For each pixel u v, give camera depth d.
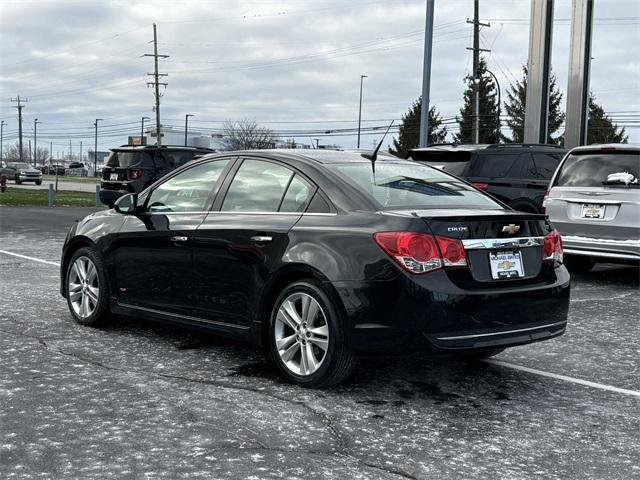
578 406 4.53
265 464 3.46
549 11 18.56
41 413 4.12
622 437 3.98
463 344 4.39
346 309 4.46
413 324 4.32
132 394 4.51
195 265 5.45
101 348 5.66
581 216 9.52
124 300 6.11
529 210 11.66
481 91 78.38
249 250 5.05
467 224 4.53
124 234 6.05
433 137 79.56
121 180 18.64
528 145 12.20
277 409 4.29
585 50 18.77
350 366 4.60
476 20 49.19
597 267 11.72
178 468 3.39
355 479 3.31
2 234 15.48
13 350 5.54
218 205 5.52
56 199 31.50
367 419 4.16
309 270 4.66
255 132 89.50
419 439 3.86
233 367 5.20
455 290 4.36
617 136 76.00
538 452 3.73
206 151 19.95
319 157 5.34
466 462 3.56
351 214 4.71
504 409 4.43
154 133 79.19
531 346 6.14
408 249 4.35
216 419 4.08
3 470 3.35
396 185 5.09
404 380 4.99
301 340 4.75
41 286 8.64
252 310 5.06
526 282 4.76
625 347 6.16
